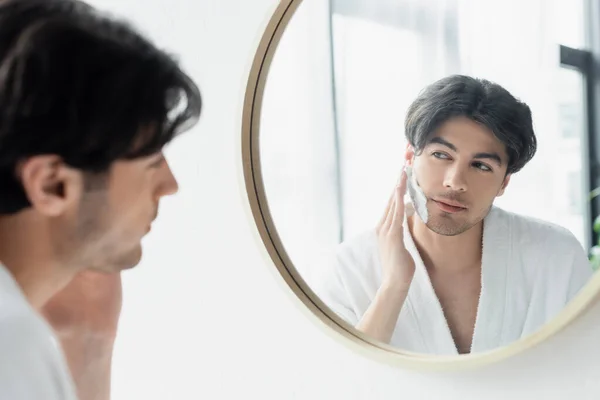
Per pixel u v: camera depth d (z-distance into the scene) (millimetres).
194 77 1121
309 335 1030
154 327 1167
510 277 831
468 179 847
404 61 890
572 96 782
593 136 771
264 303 1068
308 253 983
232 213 1092
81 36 703
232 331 1100
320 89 957
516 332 830
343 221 949
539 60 801
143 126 750
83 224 766
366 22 918
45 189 717
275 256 1004
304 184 978
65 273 775
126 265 835
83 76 698
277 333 1059
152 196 875
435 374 928
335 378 1010
